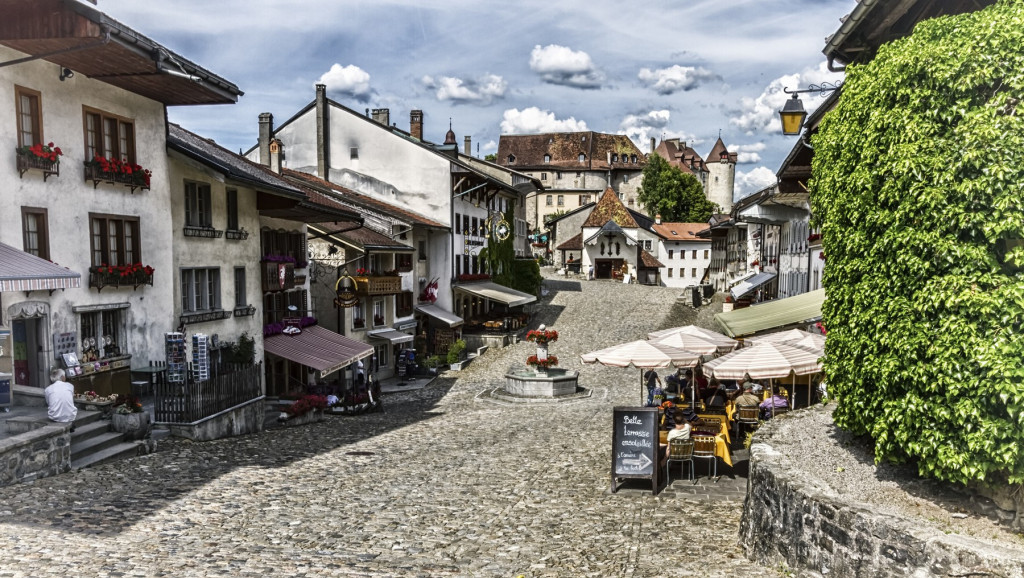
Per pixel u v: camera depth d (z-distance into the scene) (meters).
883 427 8.12
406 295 40.62
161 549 8.39
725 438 13.56
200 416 16.52
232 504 10.69
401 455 15.53
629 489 12.53
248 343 23.16
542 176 119.25
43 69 15.16
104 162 16.56
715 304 54.53
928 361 7.54
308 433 19.06
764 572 8.40
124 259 17.72
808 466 9.43
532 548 9.23
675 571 8.42
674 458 12.74
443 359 38.62
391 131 45.78
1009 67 7.43
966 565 6.38
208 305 21.80
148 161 18.72
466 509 11.09
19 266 12.98
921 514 7.83
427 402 29.19
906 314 7.81
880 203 8.52
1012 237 7.26
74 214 16.03
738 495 12.18
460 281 46.69
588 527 10.27
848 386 9.02
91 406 14.58
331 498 11.40
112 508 10.06
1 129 14.03
